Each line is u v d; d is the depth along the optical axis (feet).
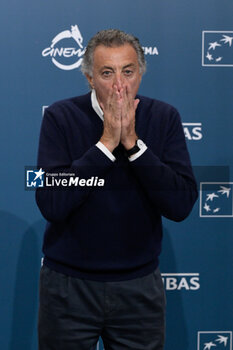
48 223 16.46
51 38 22.18
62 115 15.74
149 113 15.92
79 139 15.60
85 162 14.58
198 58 22.49
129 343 16.08
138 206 15.38
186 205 15.49
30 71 22.29
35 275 23.50
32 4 21.94
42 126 16.05
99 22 22.15
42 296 16.33
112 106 14.56
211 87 22.66
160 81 22.52
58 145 15.52
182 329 24.00
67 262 15.60
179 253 23.63
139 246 15.66
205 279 23.77
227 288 23.84
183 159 15.83
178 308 23.89
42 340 16.40
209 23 22.34
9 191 22.85
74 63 22.39
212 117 22.79
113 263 15.46
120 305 15.72
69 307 15.70
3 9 21.90
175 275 23.71
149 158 14.75
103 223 15.21
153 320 16.16
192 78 22.58
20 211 23.02
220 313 23.95
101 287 15.61
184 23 22.29
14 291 23.50
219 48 22.45
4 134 22.52
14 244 23.20
